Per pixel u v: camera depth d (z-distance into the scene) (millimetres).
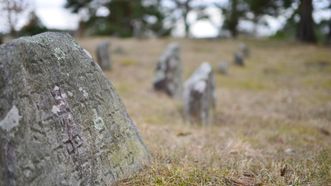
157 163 2000
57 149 1483
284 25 15805
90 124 1702
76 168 1548
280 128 3393
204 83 3887
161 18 16719
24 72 1423
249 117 4023
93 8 15047
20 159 1321
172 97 5422
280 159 2209
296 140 2904
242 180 1842
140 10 15906
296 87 6188
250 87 6340
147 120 3547
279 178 1817
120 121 1945
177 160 2105
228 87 6297
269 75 7469
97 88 1834
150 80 6371
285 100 5082
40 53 1536
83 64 1782
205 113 3852
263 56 9742
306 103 4816
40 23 5988
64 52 1682
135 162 1936
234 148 2477
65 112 1570
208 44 11578
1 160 1301
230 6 14805
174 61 5543
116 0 15250
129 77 6586
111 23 16078
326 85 6238
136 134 2064
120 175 1797
